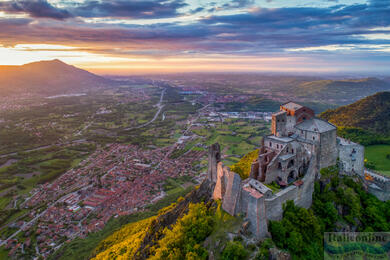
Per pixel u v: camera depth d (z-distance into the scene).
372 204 88.88
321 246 75.81
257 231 68.19
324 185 90.69
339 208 87.75
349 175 96.62
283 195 76.19
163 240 76.94
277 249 66.75
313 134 92.50
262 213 69.19
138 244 100.56
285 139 92.06
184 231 74.44
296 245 69.06
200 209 81.25
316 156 90.88
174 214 100.31
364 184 95.25
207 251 67.75
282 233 70.00
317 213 85.75
